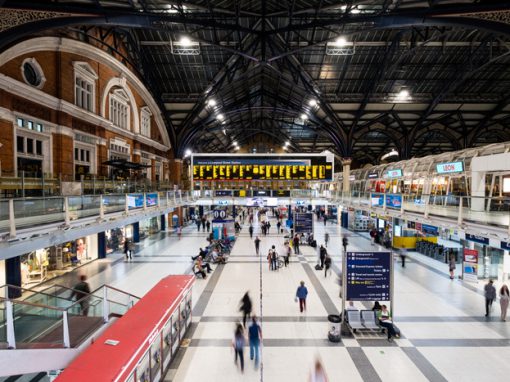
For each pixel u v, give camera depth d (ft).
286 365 25.59
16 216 23.26
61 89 51.78
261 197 91.45
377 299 31.37
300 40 76.54
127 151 78.48
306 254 66.39
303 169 82.74
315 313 35.96
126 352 18.24
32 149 47.47
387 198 53.52
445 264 58.13
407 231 72.95
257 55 88.94
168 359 25.11
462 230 33.50
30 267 44.21
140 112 87.30
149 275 50.01
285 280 48.26
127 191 55.42
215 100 106.11
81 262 57.31
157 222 98.99
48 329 20.71
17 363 17.24
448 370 25.04
